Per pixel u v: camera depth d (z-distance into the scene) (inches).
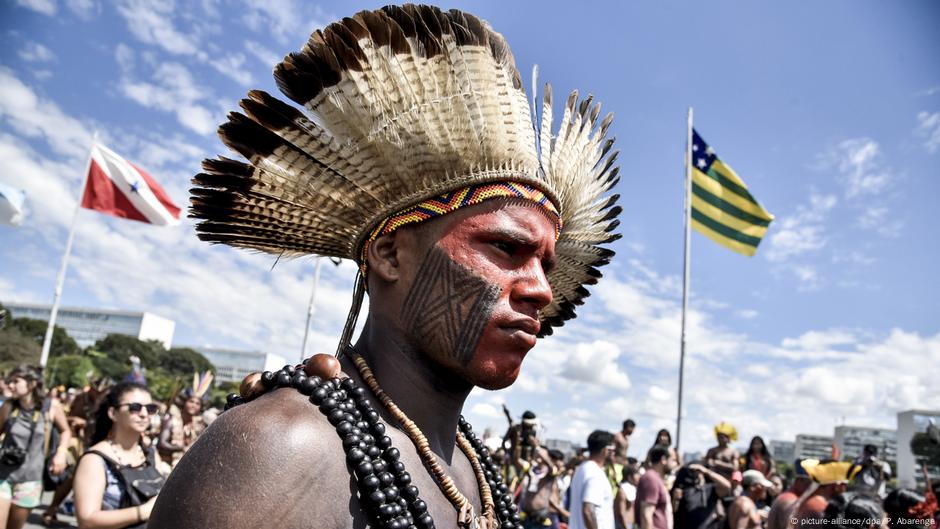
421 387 52.9
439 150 52.6
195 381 397.4
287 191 53.1
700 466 277.9
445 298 51.1
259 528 38.2
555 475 306.8
